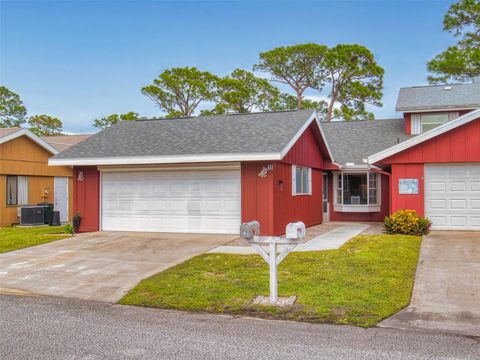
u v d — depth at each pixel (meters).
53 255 10.78
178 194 14.01
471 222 13.91
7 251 11.37
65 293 7.78
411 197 14.36
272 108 34.03
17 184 19.89
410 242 11.75
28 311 6.68
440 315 6.26
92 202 14.95
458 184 14.02
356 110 32.47
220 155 12.57
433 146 14.08
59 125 46.47
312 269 8.78
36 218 19.14
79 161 14.12
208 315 6.41
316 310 6.44
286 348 5.01
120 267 9.46
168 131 15.49
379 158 14.61
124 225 14.61
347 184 19.12
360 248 10.88
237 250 10.84
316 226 16.75
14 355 4.80
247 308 6.64
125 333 5.59
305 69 32.38
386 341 5.25
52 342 5.24
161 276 8.54
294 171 14.62
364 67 31.45
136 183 14.50
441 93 20.70
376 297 6.96
